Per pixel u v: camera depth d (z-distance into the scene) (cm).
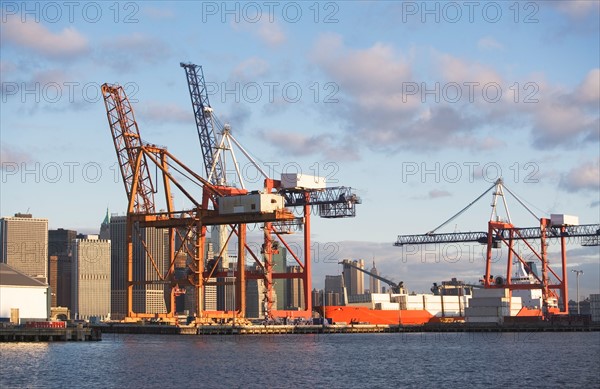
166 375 16800
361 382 16062
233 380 16150
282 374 17175
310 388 15212
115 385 15400
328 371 17800
